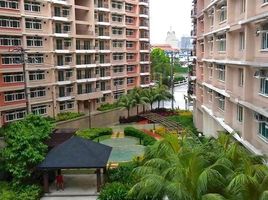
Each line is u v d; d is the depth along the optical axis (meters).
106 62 54.62
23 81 41.00
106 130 42.38
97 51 52.12
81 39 49.81
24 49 38.59
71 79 47.97
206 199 11.98
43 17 42.78
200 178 12.86
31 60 41.91
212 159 14.93
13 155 22.25
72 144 24.16
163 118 47.75
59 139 26.39
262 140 19.72
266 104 19.12
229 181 13.09
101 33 53.59
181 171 13.68
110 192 20.81
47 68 43.84
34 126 24.50
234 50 25.55
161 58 88.31
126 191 20.64
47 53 43.94
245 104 20.77
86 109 51.09
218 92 28.47
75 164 22.84
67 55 47.34
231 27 24.28
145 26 63.22
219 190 12.89
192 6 47.47
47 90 44.44
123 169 24.83
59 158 23.23
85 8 49.69
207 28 34.56
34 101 42.41
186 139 18.12
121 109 53.03
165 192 13.41
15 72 40.00
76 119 44.84
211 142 17.80
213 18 31.48
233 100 23.38
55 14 45.16
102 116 49.53
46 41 43.88
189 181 13.42
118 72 57.28
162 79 74.75
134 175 16.19
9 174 24.16
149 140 36.66
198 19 39.78
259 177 12.55
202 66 38.59
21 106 40.84
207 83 34.31
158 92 54.06
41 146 23.38
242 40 23.89
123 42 57.75
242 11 23.19
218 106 30.34
